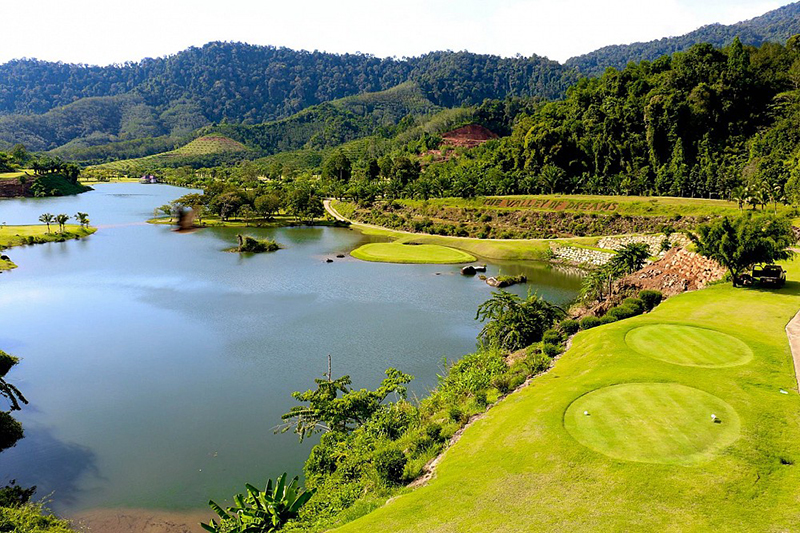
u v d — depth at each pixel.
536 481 19.23
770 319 36.38
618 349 31.69
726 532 15.54
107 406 38.91
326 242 120.62
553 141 150.25
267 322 58.69
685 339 32.75
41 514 26.20
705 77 140.25
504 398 29.48
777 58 151.12
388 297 69.81
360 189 180.25
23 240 112.81
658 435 21.39
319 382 33.69
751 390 24.91
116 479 30.08
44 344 52.00
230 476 30.22
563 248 97.38
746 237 44.94
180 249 109.44
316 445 30.55
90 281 79.56
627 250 68.25
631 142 137.62
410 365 45.91
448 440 25.67
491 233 119.00
